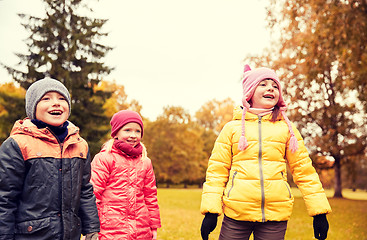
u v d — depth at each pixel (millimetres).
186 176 59750
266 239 3281
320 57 11367
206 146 72000
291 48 14242
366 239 8453
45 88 2590
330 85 26844
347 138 29625
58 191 2551
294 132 3551
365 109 12961
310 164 3486
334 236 8805
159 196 31453
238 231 3336
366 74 11133
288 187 3369
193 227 9859
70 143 2654
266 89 3502
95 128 22922
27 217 2428
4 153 2430
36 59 22094
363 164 34812
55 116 2613
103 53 24016
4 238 2336
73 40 22906
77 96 22844
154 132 60688
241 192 3283
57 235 2486
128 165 3689
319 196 3357
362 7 10641
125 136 3771
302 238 8227
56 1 23781
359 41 10570
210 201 3354
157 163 58844
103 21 24172
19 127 2518
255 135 3418
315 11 11281
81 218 2730
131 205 3592
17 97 22484
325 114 28188
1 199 2365
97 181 3541
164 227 9773
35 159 2494
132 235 3529
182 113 64688
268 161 3367
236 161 3432
